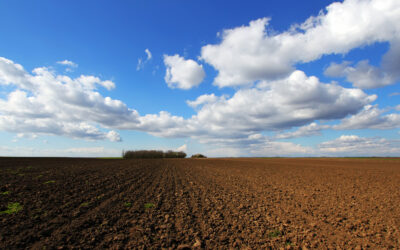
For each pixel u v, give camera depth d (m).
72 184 11.20
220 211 8.06
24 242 4.57
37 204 7.22
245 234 6.00
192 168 28.97
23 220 5.79
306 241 5.68
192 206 8.55
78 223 5.85
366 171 26.70
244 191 12.21
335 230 6.48
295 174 22.47
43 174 14.53
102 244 4.79
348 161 55.72
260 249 5.16
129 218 6.64
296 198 10.60
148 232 5.67
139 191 10.80
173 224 6.45
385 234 6.21
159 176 17.97
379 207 9.03
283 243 5.53
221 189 12.66
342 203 9.68
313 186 14.44
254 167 32.72
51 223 5.73
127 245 4.86
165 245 5.02
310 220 7.34
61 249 4.40
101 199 8.61
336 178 19.14
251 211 8.20
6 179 11.71
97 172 17.78
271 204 9.34
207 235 5.75
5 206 6.78
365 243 5.63
